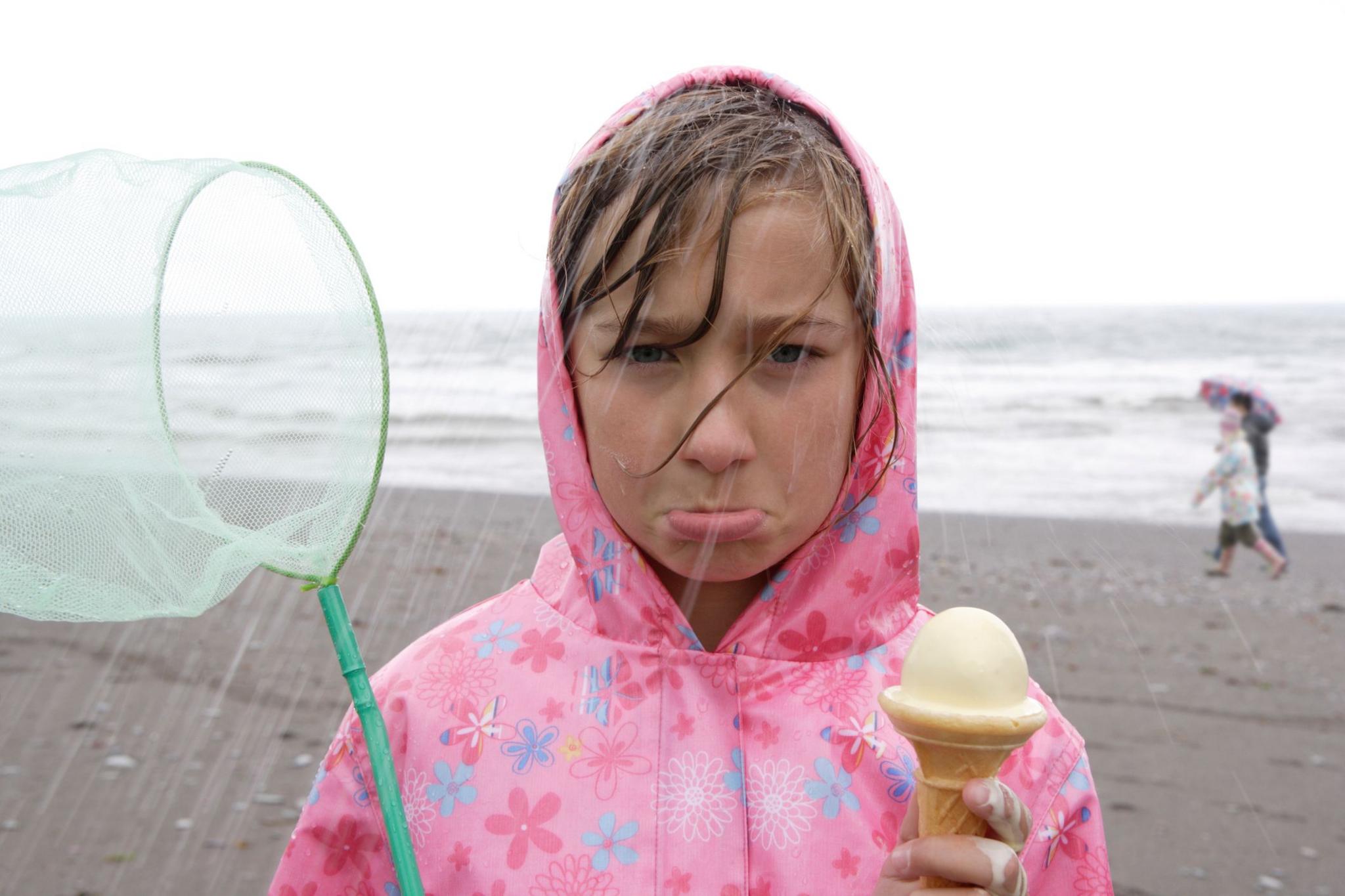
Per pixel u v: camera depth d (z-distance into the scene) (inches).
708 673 50.6
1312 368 590.9
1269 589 287.0
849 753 49.0
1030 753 50.7
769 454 44.2
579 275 47.1
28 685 210.5
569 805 48.6
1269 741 189.0
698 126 46.9
